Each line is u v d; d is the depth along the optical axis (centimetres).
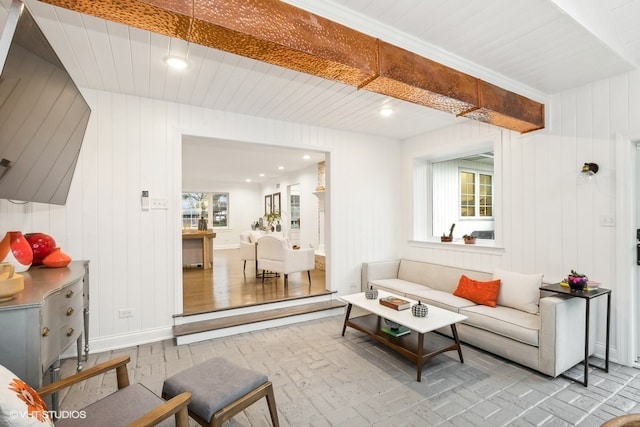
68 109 210
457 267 400
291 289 464
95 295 296
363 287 456
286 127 403
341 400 213
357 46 187
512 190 344
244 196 1136
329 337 329
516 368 258
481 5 179
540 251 319
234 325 336
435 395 219
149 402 138
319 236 708
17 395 89
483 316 283
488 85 255
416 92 221
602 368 255
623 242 261
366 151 470
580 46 221
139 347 304
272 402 171
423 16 189
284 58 175
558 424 187
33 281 176
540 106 300
